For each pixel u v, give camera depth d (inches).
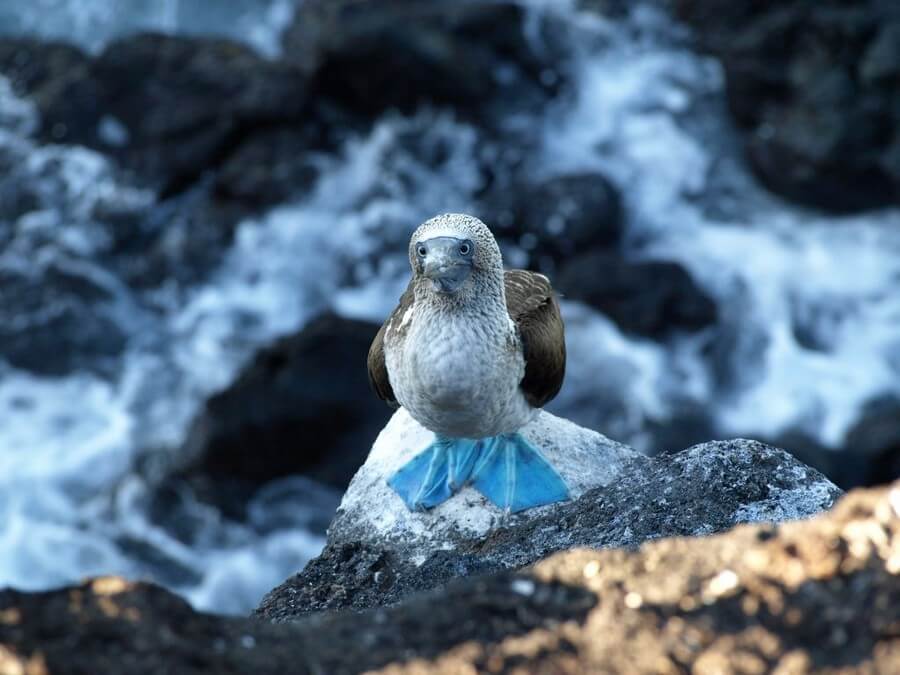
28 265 815.1
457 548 299.7
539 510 306.0
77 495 680.4
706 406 730.2
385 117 868.6
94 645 162.9
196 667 162.4
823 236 816.9
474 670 163.6
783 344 768.9
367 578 277.6
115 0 1009.5
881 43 786.8
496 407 295.9
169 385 756.6
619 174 871.7
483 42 876.6
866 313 784.3
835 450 682.8
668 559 178.2
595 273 754.8
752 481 254.4
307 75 859.4
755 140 848.9
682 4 935.0
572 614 172.4
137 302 814.5
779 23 830.5
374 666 165.6
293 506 624.7
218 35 986.7
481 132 874.8
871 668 156.7
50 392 752.3
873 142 794.8
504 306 290.2
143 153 852.0
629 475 272.4
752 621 165.9
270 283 817.5
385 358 307.6
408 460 325.7
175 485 642.8
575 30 937.5
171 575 624.7
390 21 847.7
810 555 172.4
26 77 906.7
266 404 613.9
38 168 854.5
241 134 855.7
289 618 258.2
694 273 805.2
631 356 733.9
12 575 631.8
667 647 163.9
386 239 831.7
